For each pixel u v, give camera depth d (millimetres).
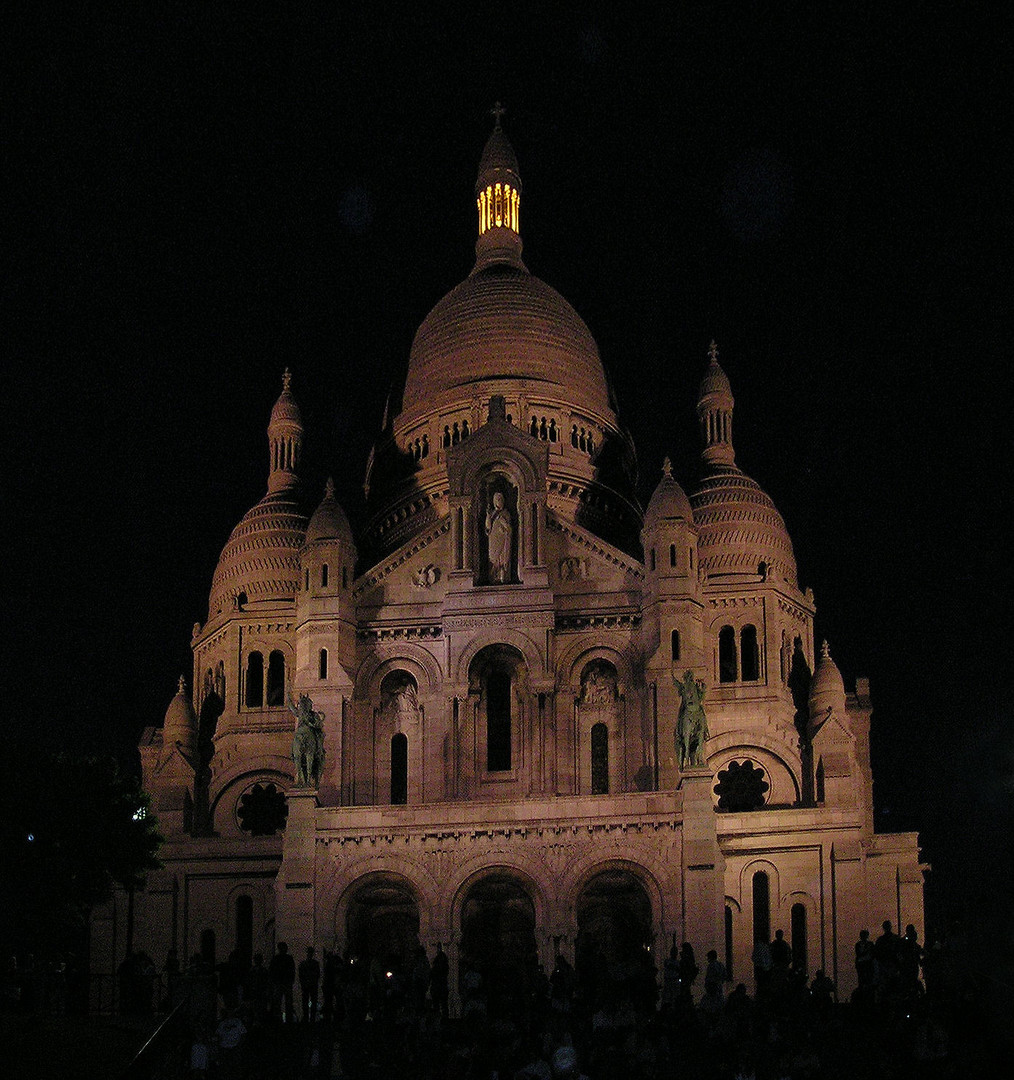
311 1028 74375
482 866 91812
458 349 126938
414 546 105625
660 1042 64312
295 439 129750
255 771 116125
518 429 105000
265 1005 72438
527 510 103938
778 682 116250
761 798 113938
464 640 102000
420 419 125250
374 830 92812
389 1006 74000
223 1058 62781
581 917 95125
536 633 101875
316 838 93188
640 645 102688
